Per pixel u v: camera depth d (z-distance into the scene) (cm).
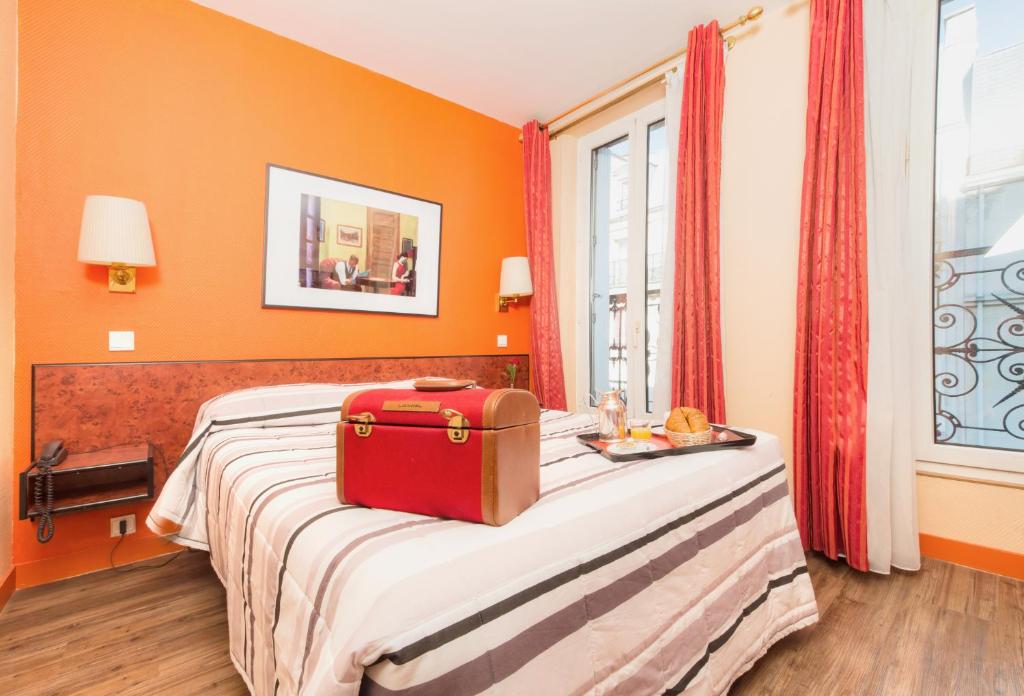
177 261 225
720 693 114
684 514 115
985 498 194
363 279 286
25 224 191
